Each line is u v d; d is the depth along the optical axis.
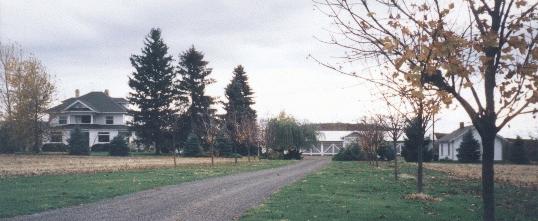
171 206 14.59
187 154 65.88
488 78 6.55
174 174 28.58
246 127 58.78
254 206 14.52
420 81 6.26
